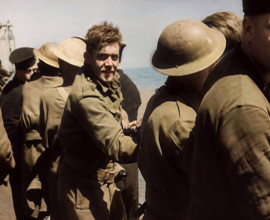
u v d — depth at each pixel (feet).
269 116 5.80
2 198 12.49
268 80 6.05
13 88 16.05
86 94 10.57
